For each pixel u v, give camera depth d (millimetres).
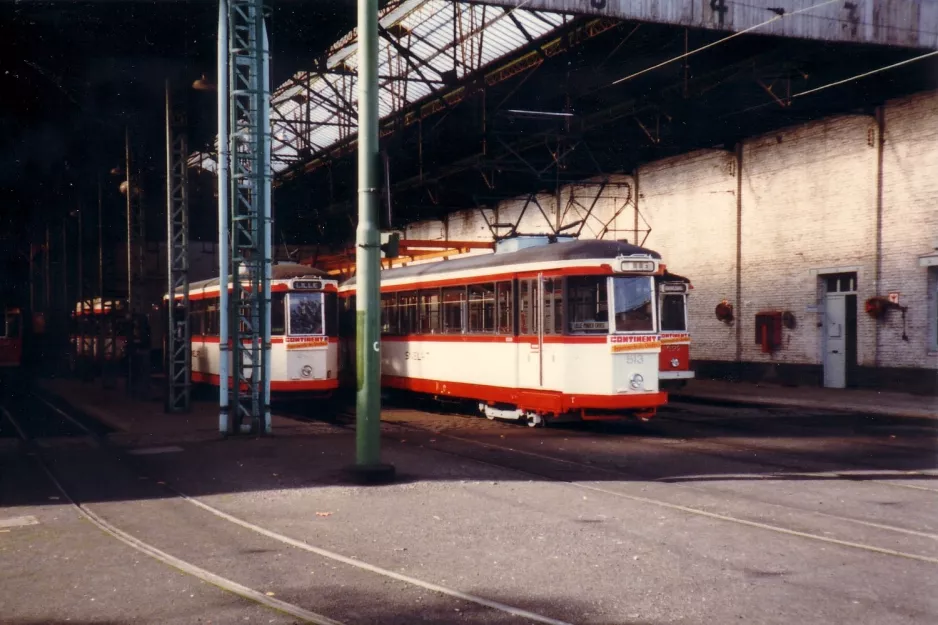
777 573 6887
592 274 15719
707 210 30266
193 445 15062
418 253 23125
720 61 27203
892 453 13781
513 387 17188
